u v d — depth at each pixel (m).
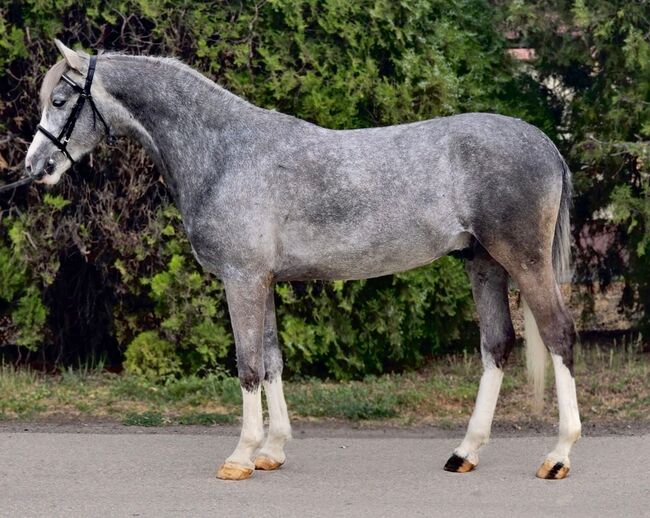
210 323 8.96
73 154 6.83
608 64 9.71
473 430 6.77
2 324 9.91
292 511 5.86
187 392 8.74
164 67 6.80
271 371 6.89
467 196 6.46
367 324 9.22
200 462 6.98
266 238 6.53
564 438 6.51
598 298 11.41
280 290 8.94
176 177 6.77
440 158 6.50
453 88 9.24
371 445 7.46
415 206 6.50
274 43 8.98
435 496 6.16
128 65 6.79
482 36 9.98
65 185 9.02
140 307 9.37
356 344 9.29
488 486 6.37
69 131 6.75
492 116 6.66
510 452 7.20
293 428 8.01
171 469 6.80
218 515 5.79
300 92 8.93
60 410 8.41
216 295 9.02
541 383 6.70
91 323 9.76
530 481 6.46
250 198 6.53
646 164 9.25
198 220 6.63
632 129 9.77
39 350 9.95
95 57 6.80
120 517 5.76
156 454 7.17
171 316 8.92
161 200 9.02
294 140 6.64
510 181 6.40
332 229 6.55
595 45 9.66
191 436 7.70
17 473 6.67
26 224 8.99
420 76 9.19
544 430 7.87
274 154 6.59
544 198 6.45
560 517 5.72
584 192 9.93
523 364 9.65
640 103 9.55
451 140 6.51
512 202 6.39
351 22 9.13
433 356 10.10
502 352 6.84
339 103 9.00
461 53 9.62
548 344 6.46
